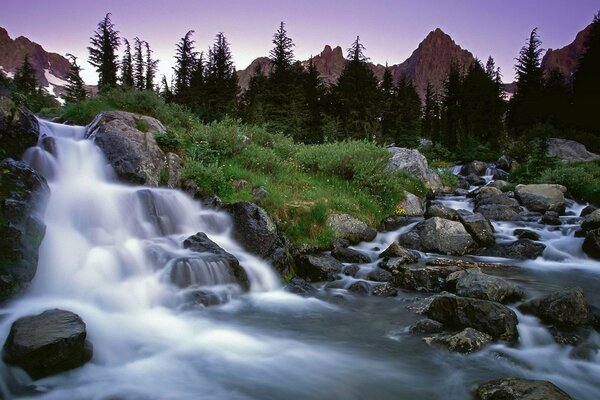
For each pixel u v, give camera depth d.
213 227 9.73
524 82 46.50
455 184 22.70
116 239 8.14
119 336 5.77
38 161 9.12
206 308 7.16
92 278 6.93
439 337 6.12
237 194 10.76
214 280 7.76
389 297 8.29
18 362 4.40
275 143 15.88
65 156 9.77
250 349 5.89
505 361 5.59
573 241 11.84
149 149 10.86
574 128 36.06
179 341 5.95
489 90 43.38
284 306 7.73
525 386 4.40
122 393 4.55
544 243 12.04
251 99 38.31
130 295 6.80
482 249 11.73
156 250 7.95
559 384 5.12
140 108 14.55
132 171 10.21
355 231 11.73
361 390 4.89
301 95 34.81
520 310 7.17
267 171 13.20
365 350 5.94
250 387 4.88
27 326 4.76
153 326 6.27
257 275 8.62
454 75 51.47
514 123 44.00
